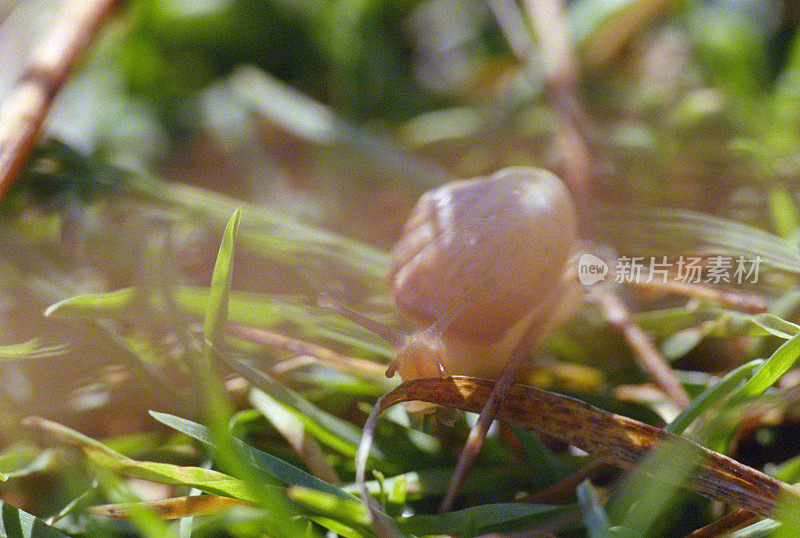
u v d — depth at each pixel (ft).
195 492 0.82
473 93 1.31
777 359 0.81
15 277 0.89
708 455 0.80
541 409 0.81
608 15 1.12
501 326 0.83
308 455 0.83
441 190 0.85
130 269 0.90
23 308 0.89
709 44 1.11
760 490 0.80
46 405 0.86
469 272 0.83
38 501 0.84
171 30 1.33
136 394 0.86
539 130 1.09
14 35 1.19
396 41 1.43
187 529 0.80
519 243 0.83
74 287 0.90
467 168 1.10
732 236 0.88
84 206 0.92
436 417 0.83
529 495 0.83
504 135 1.10
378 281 0.90
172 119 1.25
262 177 1.06
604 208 0.92
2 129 0.89
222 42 1.36
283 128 1.21
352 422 0.86
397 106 1.25
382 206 0.98
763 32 1.27
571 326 0.88
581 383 0.87
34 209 0.92
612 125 1.13
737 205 0.94
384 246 0.96
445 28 1.44
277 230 0.91
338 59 1.24
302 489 0.79
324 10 1.33
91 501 0.82
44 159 0.92
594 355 0.88
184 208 0.91
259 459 0.81
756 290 0.88
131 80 1.30
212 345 0.82
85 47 0.92
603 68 1.24
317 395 0.86
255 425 0.85
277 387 0.83
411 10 1.45
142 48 1.31
